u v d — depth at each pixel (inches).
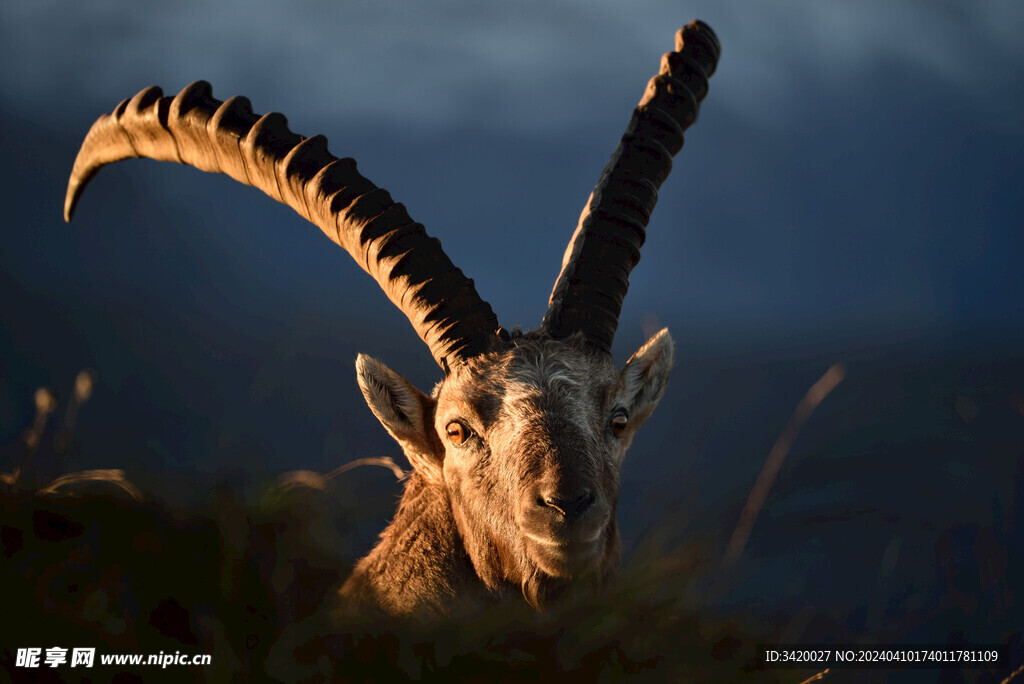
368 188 568.4
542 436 486.3
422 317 542.3
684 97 655.1
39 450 484.1
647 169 606.9
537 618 434.6
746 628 433.4
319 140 582.9
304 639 380.5
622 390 554.3
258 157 582.9
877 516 644.7
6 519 391.2
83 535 395.5
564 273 583.8
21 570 370.3
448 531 536.7
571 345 535.8
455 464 522.6
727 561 459.8
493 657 387.5
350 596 462.9
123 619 365.4
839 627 496.7
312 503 478.3
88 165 690.2
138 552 391.5
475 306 541.0
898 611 603.5
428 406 555.5
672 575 438.3
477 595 520.4
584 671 385.7
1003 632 555.2
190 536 403.9
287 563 426.3
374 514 529.3
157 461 518.3
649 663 391.2
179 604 380.5
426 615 502.6
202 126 601.6
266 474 471.2
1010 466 684.1
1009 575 600.1
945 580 617.6
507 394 507.8
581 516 457.7
